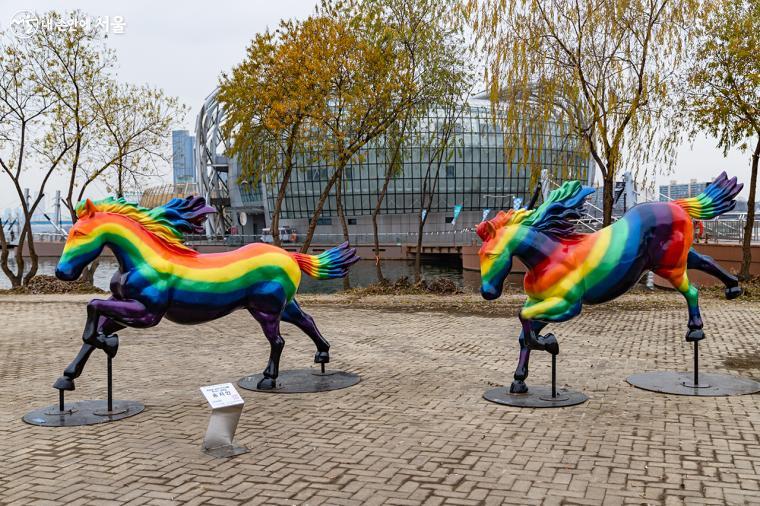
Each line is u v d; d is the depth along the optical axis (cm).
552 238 698
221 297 716
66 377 675
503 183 6319
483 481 469
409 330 1248
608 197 1802
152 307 672
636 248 693
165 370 909
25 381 848
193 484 475
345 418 646
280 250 779
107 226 667
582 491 446
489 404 689
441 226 6350
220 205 7100
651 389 725
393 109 2056
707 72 1825
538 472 484
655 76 1766
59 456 543
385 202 6388
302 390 758
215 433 547
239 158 2559
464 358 958
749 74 1716
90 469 511
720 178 739
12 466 521
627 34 1761
